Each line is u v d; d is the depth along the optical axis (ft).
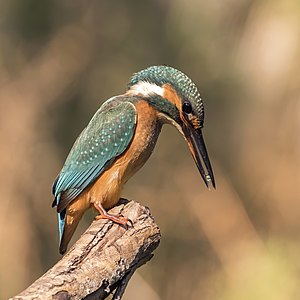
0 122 53.16
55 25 54.29
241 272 44.42
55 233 52.85
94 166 28.30
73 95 54.54
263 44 41.86
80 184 28.43
